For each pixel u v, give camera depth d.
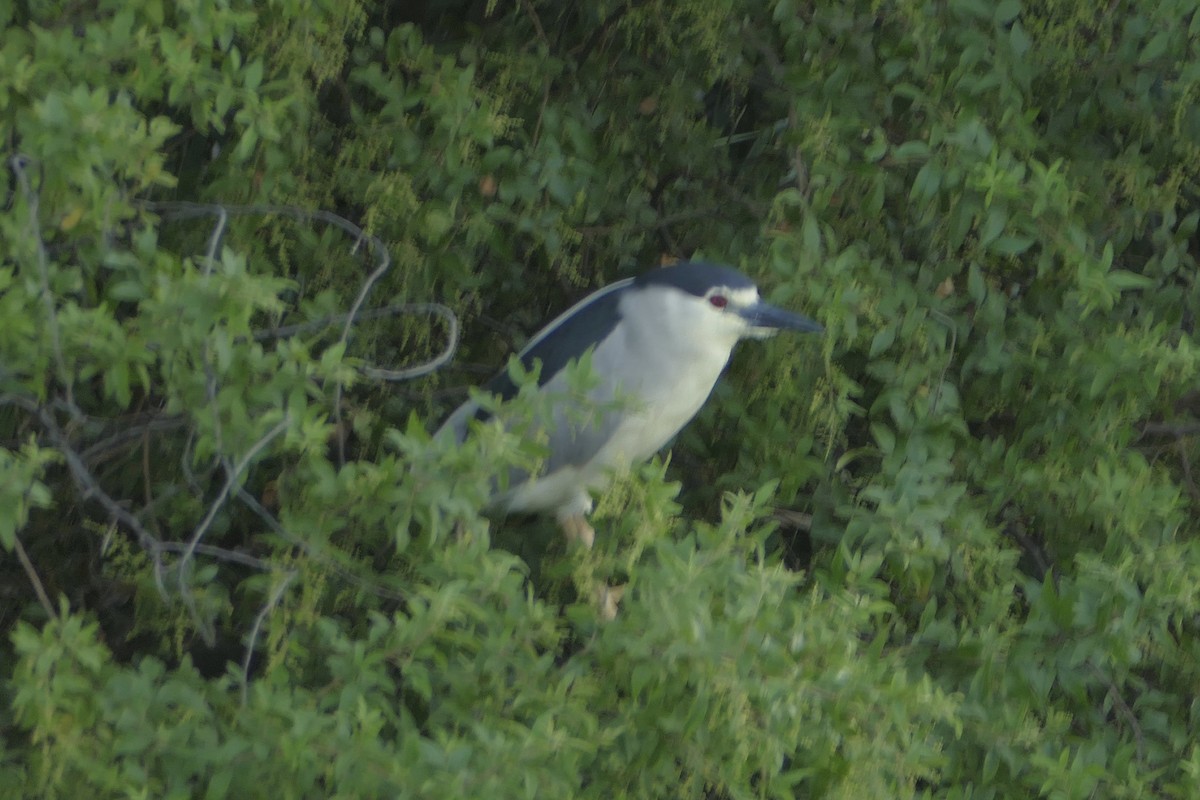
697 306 7.77
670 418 8.10
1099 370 7.36
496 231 7.76
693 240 8.73
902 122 7.97
